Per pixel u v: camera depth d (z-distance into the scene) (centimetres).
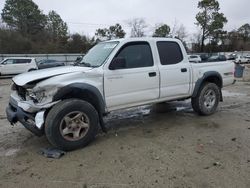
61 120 406
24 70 2305
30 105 401
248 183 319
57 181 332
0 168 371
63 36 6288
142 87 497
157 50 525
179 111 673
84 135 432
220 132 504
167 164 371
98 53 499
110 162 380
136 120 598
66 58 4406
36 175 349
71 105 412
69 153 415
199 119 596
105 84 451
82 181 331
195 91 589
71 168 365
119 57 464
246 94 954
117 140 468
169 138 474
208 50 6316
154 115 639
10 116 438
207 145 438
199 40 6294
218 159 384
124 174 345
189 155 399
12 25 7025
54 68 471
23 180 337
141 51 503
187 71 566
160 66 523
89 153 413
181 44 569
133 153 410
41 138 488
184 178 332
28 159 398
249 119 592
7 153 423
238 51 6925
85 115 429
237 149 420
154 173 346
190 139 468
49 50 5597
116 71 463
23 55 4044
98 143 455
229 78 670
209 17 6109
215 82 648
